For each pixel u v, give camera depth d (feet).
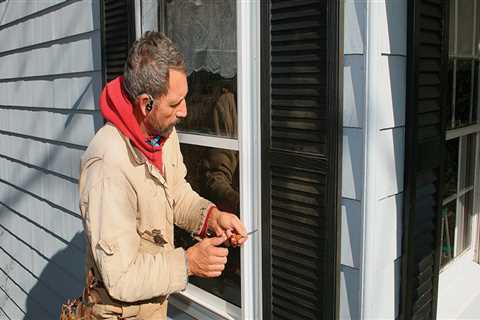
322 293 5.82
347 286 5.80
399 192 5.86
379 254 5.69
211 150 7.51
